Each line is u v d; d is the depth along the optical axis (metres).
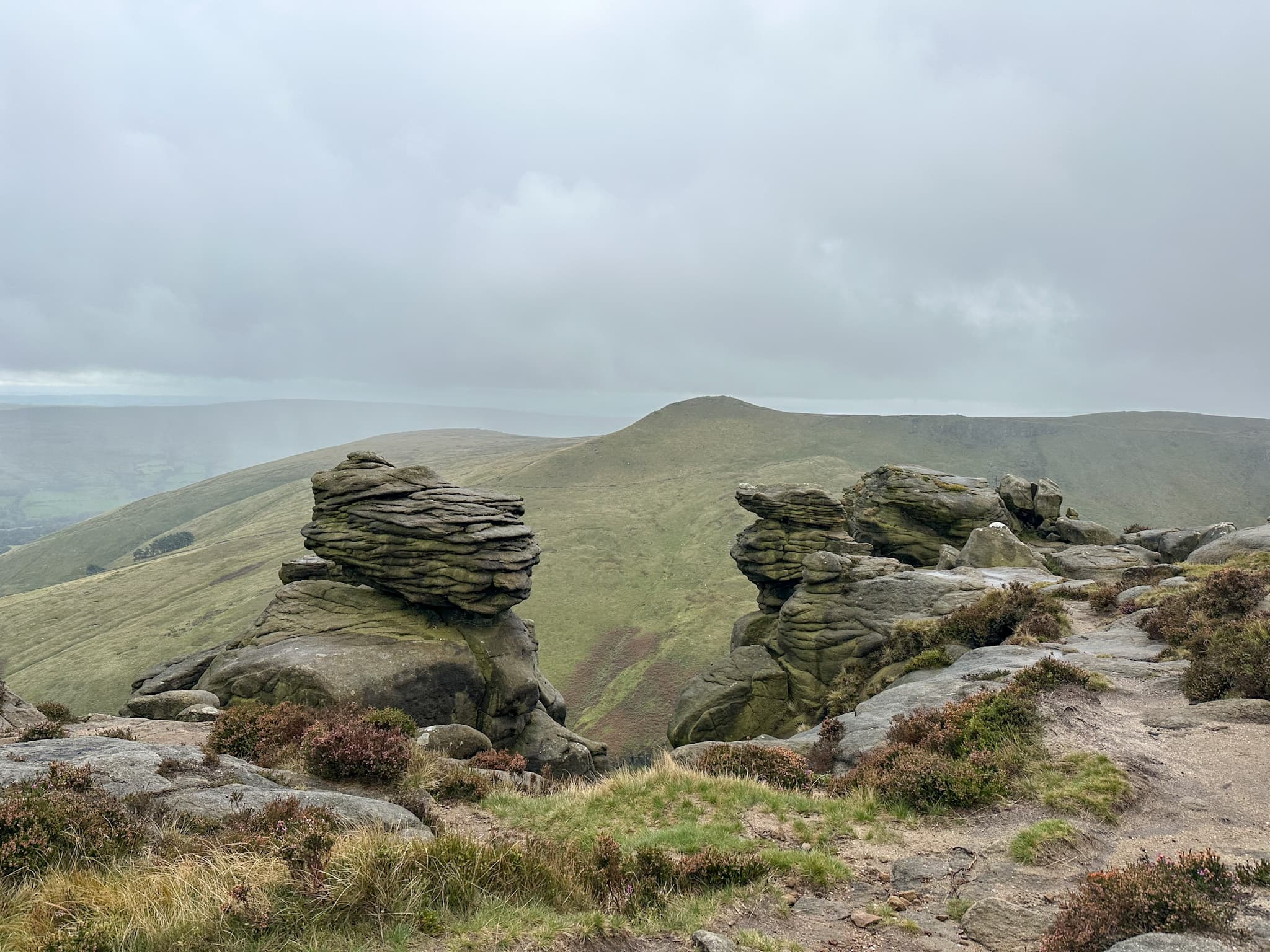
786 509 57.09
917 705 21.08
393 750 16.00
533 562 45.56
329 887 8.16
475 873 9.28
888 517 61.16
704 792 15.16
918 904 9.94
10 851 8.56
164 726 21.84
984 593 38.88
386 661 36.78
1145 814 11.77
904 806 13.71
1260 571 26.48
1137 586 33.56
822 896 10.48
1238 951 7.01
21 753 13.03
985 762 14.28
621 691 146.12
